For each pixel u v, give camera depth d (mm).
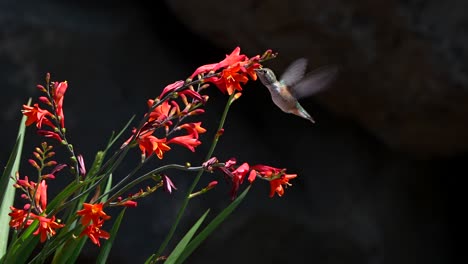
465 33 10578
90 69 10984
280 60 11156
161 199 10859
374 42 10680
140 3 11758
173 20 11953
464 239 14641
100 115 10914
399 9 10383
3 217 4535
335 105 12203
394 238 13148
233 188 3799
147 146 3785
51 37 10766
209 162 3838
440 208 14156
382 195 12992
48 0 11172
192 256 11250
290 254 11969
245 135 12023
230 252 11461
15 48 10602
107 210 10609
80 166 3932
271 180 3898
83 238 4340
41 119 3842
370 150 12984
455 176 14211
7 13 10688
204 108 11758
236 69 3809
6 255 3902
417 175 13570
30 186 3869
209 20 11195
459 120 11531
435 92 11047
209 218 11133
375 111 11883
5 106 10438
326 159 12539
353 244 12422
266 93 12531
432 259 13914
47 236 3848
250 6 10711
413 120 11758
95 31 11070
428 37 10492
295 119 12570
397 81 11094
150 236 10695
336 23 10555
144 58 11500
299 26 10695
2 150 10266
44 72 10711
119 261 10508
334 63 10977
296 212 11875
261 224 11602
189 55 11977
